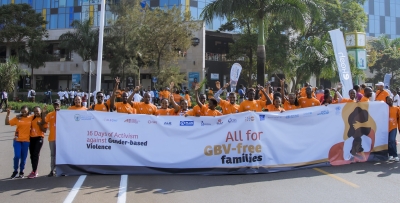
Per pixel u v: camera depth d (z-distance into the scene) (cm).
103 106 982
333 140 907
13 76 2892
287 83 3544
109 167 818
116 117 824
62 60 4912
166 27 3569
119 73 3838
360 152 937
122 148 821
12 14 4188
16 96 4031
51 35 4900
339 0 3616
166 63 3769
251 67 3256
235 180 785
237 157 838
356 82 3002
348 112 923
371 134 947
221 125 841
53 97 4397
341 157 916
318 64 2667
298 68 2800
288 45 3058
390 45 5203
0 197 660
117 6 3966
